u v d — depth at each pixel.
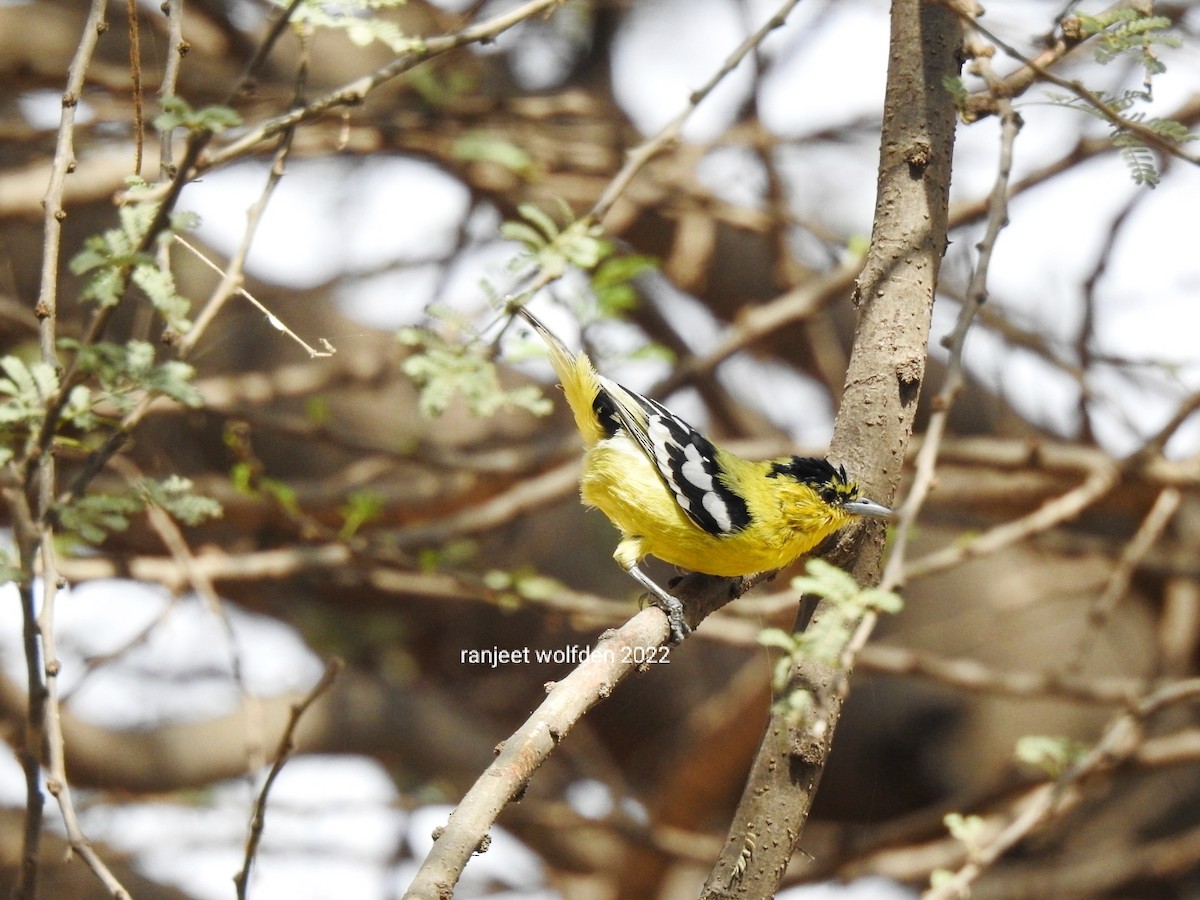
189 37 14.53
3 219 12.38
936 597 17.81
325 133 12.90
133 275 5.68
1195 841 15.20
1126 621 17.61
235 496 13.02
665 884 14.55
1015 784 13.48
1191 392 11.36
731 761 13.69
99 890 14.02
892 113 6.77
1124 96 6.22
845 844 13.32
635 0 15.16
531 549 17.30
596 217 8.16
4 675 14.16
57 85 13.02
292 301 16.69
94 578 10.80
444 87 13.16
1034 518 11.07
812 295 12.60
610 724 18.42
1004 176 6.95
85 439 8.53
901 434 6.59
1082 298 12.46
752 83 14.37
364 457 16.42
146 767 14.98
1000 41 5.96
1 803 14.07
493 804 5.16
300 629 16.16
